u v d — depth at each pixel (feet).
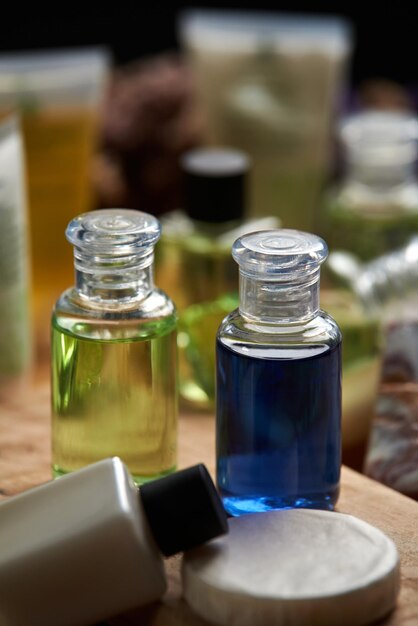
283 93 2.37
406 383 1.79
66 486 1.48
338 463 1.59
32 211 2.17
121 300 1.60
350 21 3.34
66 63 2.14
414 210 2.27
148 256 1.61
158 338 1.61
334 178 2.58
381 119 2.33
